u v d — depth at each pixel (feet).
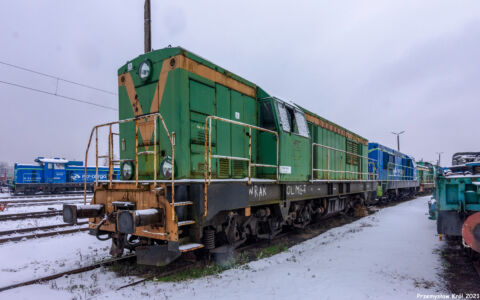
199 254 18.76
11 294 14.01
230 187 17.43
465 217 17.95
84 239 25.38
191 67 18.03
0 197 75.36
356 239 24.73
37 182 87.35
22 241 25.03
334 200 35.12
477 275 16.20
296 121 25.70
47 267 18.24
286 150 23.34
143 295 13.42
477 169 23.72
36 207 48.11
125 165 19.49
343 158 38.06
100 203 18.29
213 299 12.98
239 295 13.39
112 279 15.93
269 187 21.61
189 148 17.44
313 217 33.60
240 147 21.83
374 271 16.69
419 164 100.94
